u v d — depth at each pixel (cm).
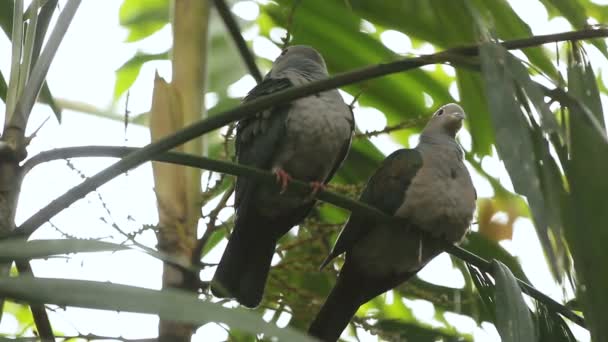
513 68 647
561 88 687
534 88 638
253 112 700
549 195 609
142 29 1295
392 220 987
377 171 1046
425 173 1009
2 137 716
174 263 430
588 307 582
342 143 1098
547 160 623
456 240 1027
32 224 623
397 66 705
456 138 1143
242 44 1053
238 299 970
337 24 1170
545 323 768
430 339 991
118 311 341
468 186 1030
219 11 1020
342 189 1031
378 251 1010
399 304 1195
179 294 336
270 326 331
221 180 896
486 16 984
